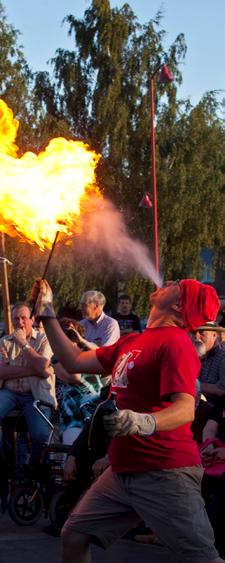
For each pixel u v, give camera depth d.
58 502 7.78
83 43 36.09
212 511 6.06
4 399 8.48
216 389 7.65
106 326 10.67
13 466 8.27
